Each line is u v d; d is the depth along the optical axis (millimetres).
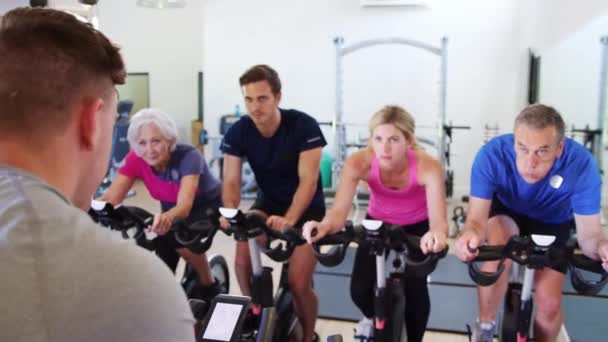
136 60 7547
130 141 2221
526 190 1869
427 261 1685
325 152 6395
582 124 4629
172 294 640
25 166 654
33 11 707
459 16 5973
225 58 6527
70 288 572
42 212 609
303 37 6332
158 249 2379
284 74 6430
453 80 6062
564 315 2951
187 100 7547
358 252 2102
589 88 4531
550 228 2023
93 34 724
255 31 6422
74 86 678
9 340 534
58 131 674
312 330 2391
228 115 6352
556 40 4926
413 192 2023
